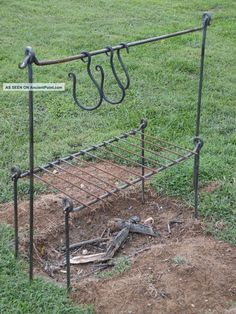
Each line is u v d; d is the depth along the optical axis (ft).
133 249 11.88
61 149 15.75
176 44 26.02
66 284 10.53
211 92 20.56
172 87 20.95
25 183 13.76
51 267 11.27
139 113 18.43
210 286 10.29
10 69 21.99
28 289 10.28
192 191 13.57
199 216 12.75
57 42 25.68
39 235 11.95
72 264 11.39
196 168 12.37
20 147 15.87
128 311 9.69
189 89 20.79
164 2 34.37
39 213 12.65
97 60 23.34
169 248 11.36
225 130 17.46
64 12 31.12
